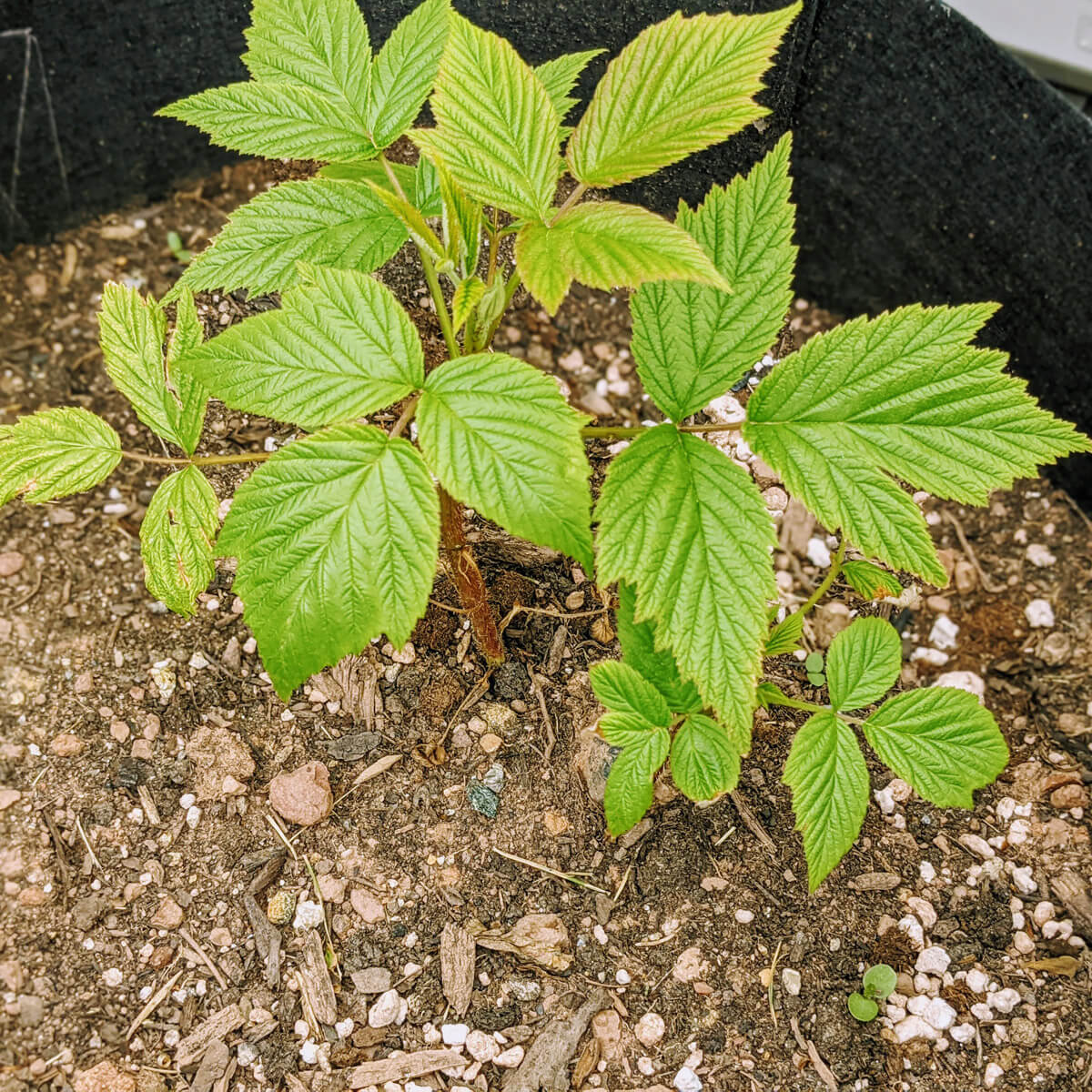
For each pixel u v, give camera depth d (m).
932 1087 0.37
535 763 0.40
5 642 0.43
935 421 0.31
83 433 0.34
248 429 0.45
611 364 0.51
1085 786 0.43
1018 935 0.39
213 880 0.39
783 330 0.47
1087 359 0.48
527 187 0.30
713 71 0.29
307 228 0.33
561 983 0.37
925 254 0.49
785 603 0.45
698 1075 0.36
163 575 0.33
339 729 0.41
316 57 0.34
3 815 0.40
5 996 0.37
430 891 0.38
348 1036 0.37
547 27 0.44
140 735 0.41
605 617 0.42
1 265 0.53
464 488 0.28
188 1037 0.37
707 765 0.34
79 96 0.50
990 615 0.48
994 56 0.43
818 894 0.39
